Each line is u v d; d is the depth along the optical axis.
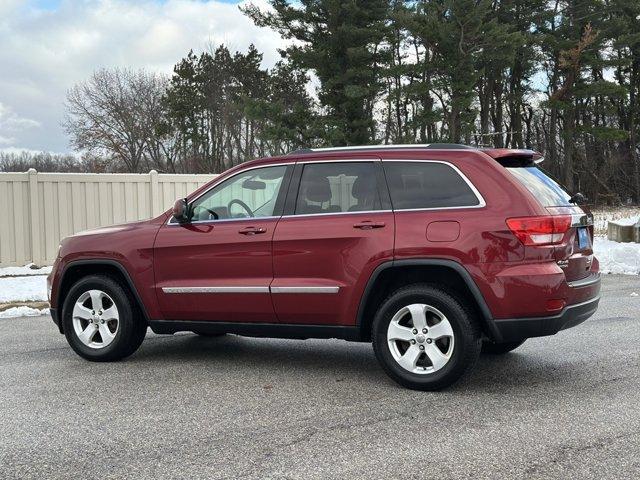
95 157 59.56
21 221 13.32
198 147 60.38
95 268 6.60
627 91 47.72
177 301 6.10
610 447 3.93
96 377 5.85
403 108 51.44
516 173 5.27
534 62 50.84
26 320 9.30
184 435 4.28
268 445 4.07
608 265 14.24
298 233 5.57
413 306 5.21
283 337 5.84
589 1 47.66
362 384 5.51
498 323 4.96
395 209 5.34
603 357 6.33
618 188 57.94
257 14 38.16
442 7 40.91
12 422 4.59
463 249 5.02
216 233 5.93
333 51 37.62
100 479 3.60
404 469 3.65
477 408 4.77
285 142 40.47
